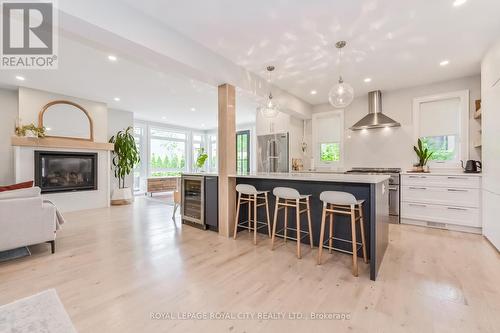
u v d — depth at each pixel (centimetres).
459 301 179
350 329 150
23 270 232
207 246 299
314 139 568
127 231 366
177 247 296
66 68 372
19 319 159
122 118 669
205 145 1062
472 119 390
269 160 556
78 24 191
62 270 232
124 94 517
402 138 455
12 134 481
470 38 274
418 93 438
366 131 497
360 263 249
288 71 369
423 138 438
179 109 663
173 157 948
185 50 267
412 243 307
